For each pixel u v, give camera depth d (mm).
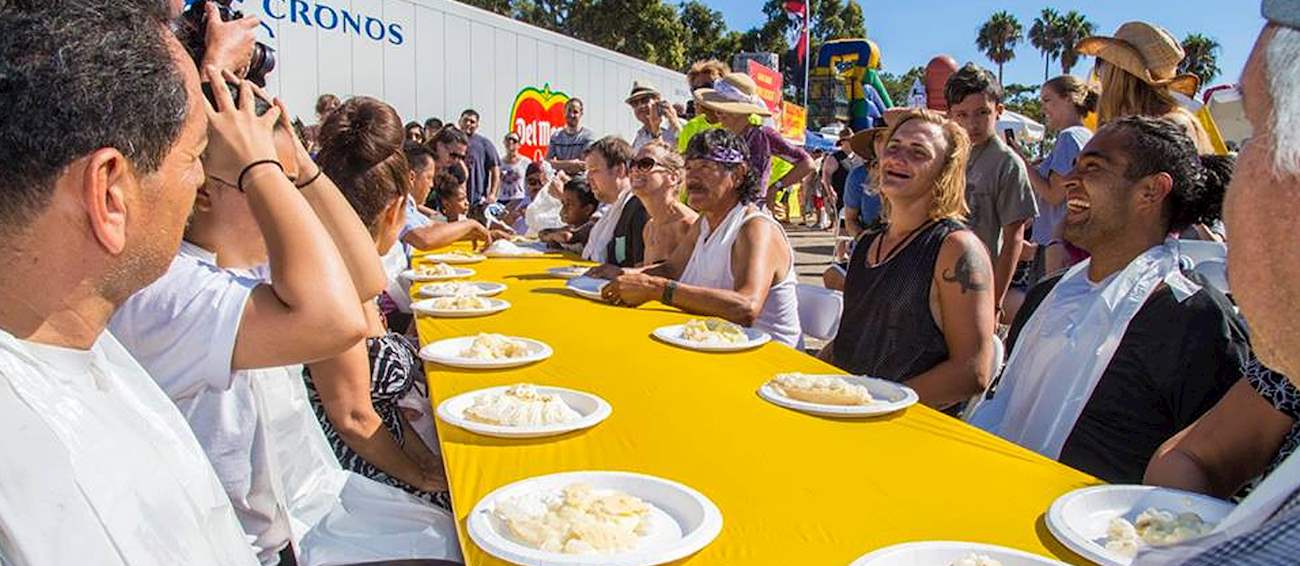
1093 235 2137
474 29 9375
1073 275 2297
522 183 10125
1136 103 3609
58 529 744
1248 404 1604
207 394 1480
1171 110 3539
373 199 2326
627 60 12039
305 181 1778
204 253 1598
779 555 1194
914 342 2582
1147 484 1708
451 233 5254
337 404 1941
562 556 1129
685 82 13898
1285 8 646
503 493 1353
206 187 1543
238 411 1529
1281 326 693
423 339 2691
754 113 5973
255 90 1646
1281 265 673
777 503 1383
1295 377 715
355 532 1851
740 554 1194
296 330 1369
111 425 875
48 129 782
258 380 1585
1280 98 656
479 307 3129
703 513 1289
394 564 1786
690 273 3537
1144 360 1962
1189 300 1934
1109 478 1992
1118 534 1248
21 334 848
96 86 810
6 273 825
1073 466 2041
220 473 1520
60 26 796
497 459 1566
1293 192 656
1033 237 4895
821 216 18641
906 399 1958
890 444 1685
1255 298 702
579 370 2248
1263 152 674
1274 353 718
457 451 1605
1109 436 2008
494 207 9070
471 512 1288
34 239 820
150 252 920
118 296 924
